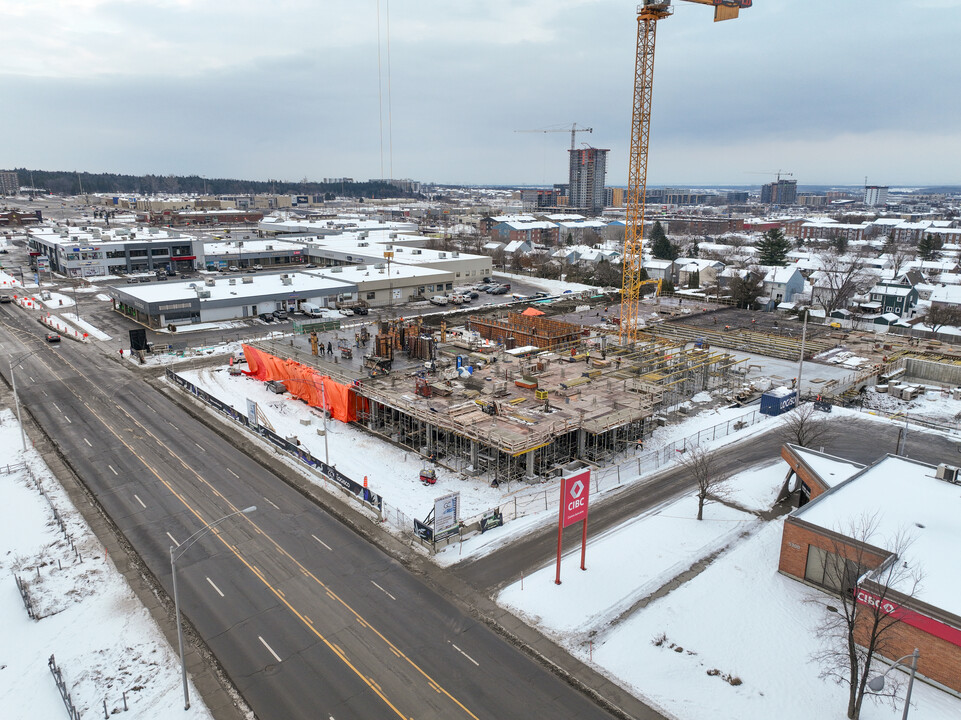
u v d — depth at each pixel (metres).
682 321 127.44
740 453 63.84
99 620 38.28
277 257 190.50
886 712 31.28
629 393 69.94
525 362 80.62
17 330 111.94
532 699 32.50
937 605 32.91
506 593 41.12
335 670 34.31
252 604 39.78
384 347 84.94
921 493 45.69
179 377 82.75
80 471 57.94
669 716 31.42
